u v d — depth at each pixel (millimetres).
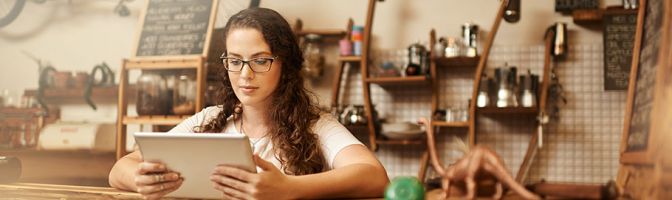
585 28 4258
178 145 1451
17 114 4789
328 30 4449
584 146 4230
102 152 4453
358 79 4578
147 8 4270
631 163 1178
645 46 1268
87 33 5090
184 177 1514
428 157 4316
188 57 3893
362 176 1670
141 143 1490
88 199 1552
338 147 1921
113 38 5031
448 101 4438
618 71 4020
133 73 4957
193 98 3826
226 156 1428
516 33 4352
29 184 1899
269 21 1858
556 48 4137
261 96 1856
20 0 5059
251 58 1825
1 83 5203
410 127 4211
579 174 4230
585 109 4238
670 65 1005
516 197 1069
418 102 4473
